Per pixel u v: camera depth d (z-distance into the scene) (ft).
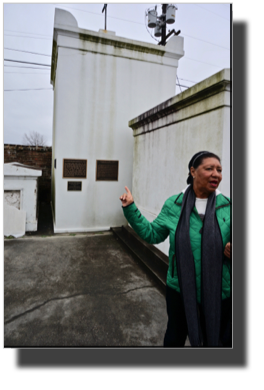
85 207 17.87
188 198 5.11
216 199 4.99
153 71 18.97
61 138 16.92
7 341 6.59
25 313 7.91
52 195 25.16
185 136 9.82
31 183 17.01
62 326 7.29
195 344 4.56
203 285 4.61
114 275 10.80
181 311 4.99
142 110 18.85
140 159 15.15
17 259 12.33
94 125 17.61
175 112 10.43
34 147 27.37
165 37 24.41
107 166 18.13
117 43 17.47
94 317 7.77
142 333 7.05
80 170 17.51
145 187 14.23
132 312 8.08
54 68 20.44
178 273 4.80
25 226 17.15
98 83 17.48
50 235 16.65
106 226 18.48
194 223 4.89
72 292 9.29
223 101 7.48
